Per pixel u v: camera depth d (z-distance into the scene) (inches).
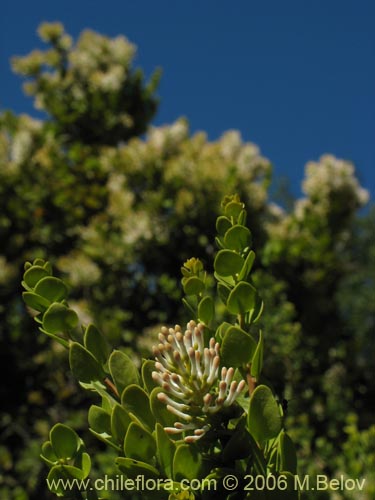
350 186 306.5
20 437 301.9
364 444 173.6
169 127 303.3
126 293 285.3
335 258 293.9
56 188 309.9
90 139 352.8
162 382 50.6
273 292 249.1
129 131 360.2
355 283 498.6
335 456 205.2
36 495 276.2
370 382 291.3
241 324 55.7
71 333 58.9
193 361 50.6
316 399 253.3
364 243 516.4
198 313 58.4
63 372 294.0
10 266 297.3
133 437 50.1
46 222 312.5
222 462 51.0
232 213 59.7
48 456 54.0
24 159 313.3
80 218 311.6
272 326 238.8
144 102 362.3
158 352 51.9
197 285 60.2
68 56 357.7
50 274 60.0
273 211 319.0
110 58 359.3
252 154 295.1
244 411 53.7
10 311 300.5
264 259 288.4
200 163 283.3
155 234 278.8
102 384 56.0
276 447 50.3
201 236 279.7
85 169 316.8
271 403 49.3
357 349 292.4
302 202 307.1
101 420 54.0
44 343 303.0
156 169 296.7
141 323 283.9
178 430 50.3
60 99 349.1
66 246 314.8
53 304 56.9
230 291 57.5
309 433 211.8
